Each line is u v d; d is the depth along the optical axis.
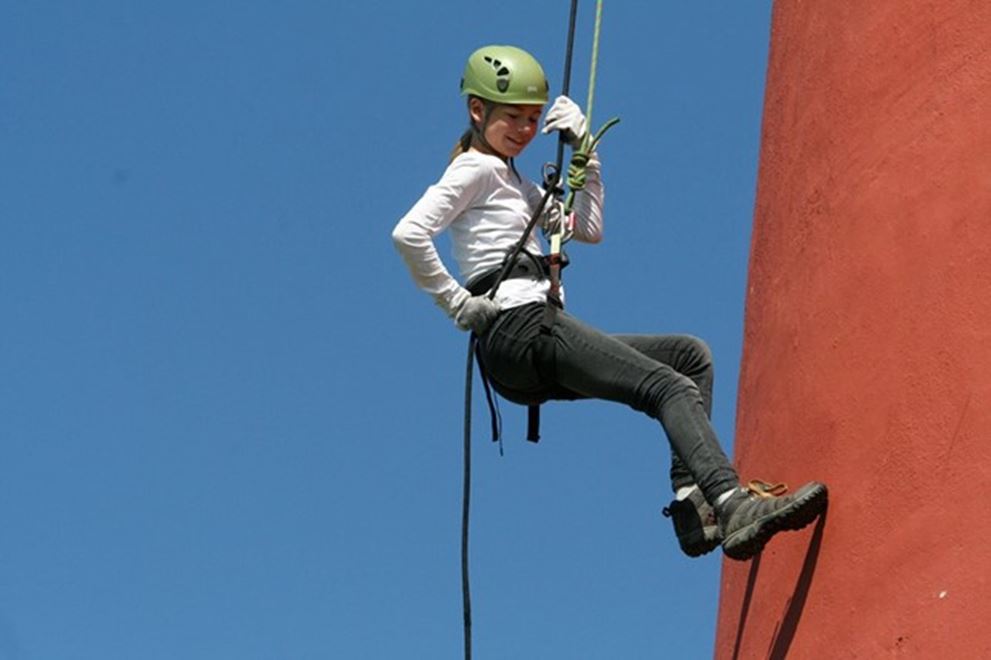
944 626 12.70
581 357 15.07
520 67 15.79
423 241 15.18
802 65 16.47
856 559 13.81
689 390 14.89
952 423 13.16
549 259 15.43
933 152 14.03
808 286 15.38
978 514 12.72
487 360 15.43
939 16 14.38
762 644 15.12
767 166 17.22
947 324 13.42
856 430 14.16
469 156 15.61
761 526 14.18
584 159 15.95
